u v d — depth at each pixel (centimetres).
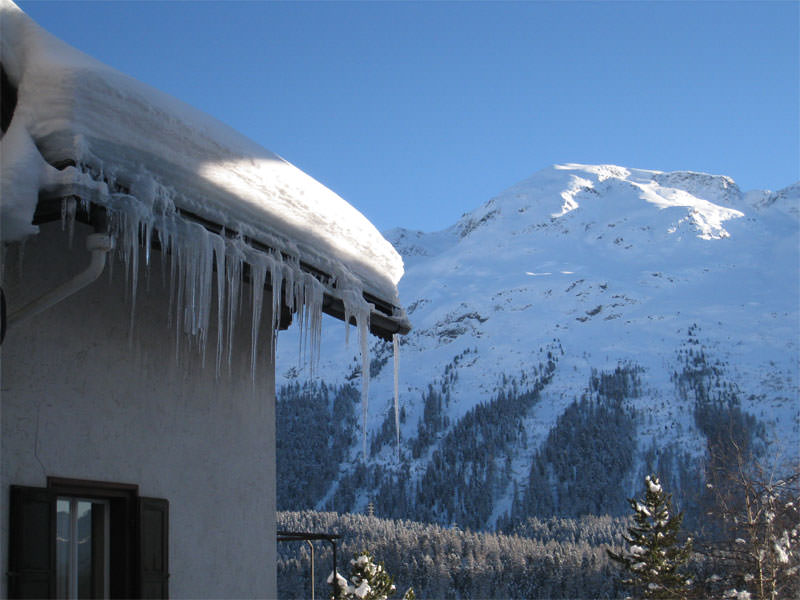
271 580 631
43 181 392
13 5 432
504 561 9700
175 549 548
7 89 437
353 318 629
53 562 450
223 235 493
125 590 502
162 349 560
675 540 2642
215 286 617
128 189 430
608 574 8969
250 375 642
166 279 571
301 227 550
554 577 9269
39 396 468
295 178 543
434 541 10225
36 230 390
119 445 516
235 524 604
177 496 555
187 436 572
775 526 1809
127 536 511
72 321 495
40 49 420
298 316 552
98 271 421
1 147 394
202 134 470
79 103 405
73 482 479
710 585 2031
